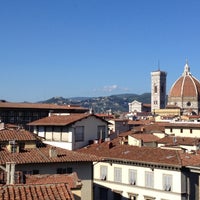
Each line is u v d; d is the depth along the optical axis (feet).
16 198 79.77
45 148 175.83
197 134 390.21
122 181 222.69
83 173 169.78
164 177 203.51
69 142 273.75
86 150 250.98
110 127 480.64
